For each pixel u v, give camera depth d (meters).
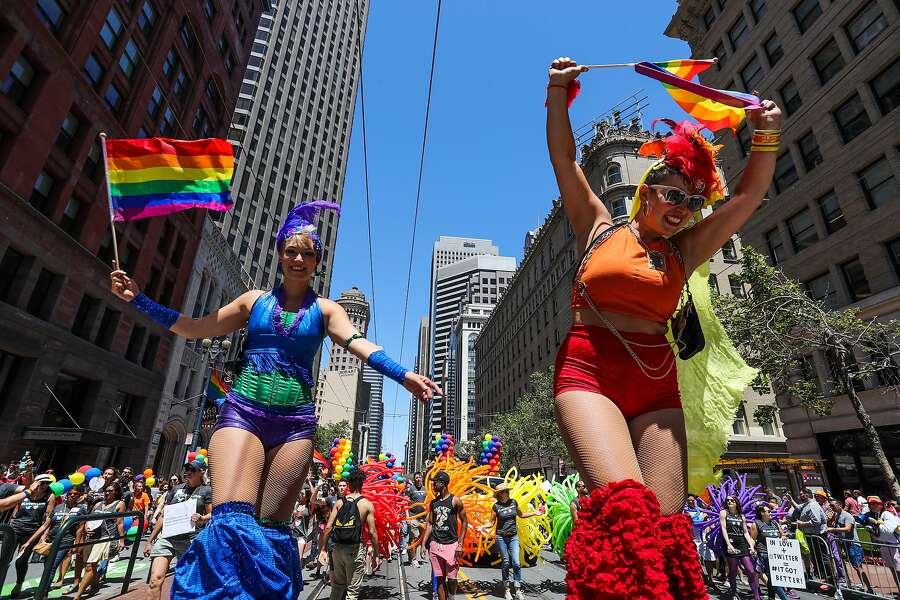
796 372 19.55
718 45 26.06
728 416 1.96
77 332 21.84
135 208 2.90
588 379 1.48
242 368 1.95
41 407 18.89
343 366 114.44
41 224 18.80
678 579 1.18
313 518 10.38
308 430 1.95
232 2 35.62
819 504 11.39
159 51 26.50
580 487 9.94
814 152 20.23
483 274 163.88
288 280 2.12
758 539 8.91
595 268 1.63
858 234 18.03
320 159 78.00
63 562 7.65
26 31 18.05
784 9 21.86
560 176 1.80
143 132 25.95
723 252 29.89
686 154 1.65
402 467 9.88
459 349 112.56
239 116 61.72
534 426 33.94
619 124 37.38
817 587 9.72
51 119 19.20
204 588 1.54
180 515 5.77
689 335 1.82
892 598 8.81
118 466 25.08
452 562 6.95
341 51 89.81
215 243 35.69
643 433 1.49
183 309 31.16
